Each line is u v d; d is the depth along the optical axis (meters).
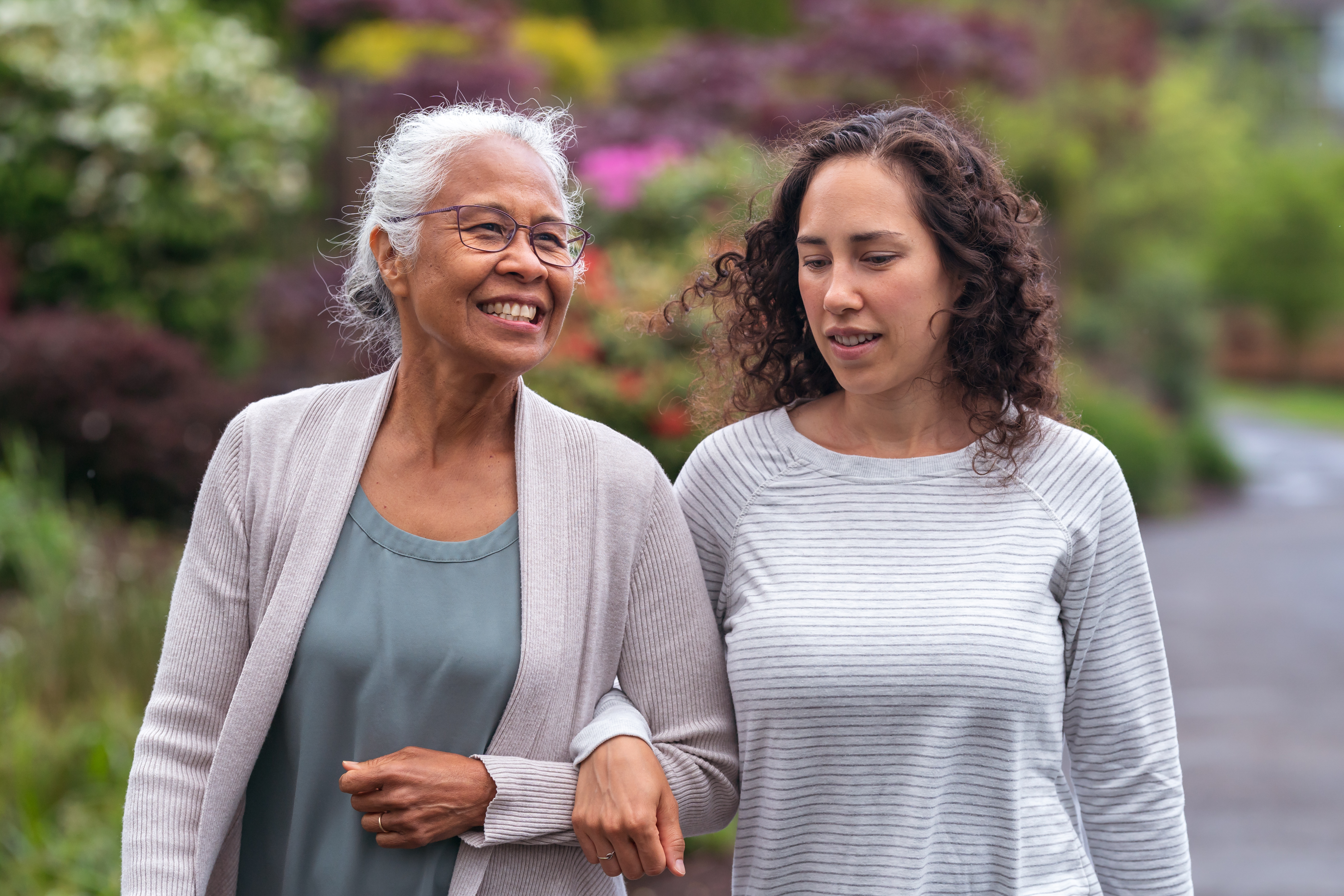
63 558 5.07
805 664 1.72
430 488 1.80
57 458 6.05
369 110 10.03
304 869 1.73
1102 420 12.74
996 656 1.70
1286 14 31.23
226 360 7.97
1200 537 11.26
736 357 2.04
